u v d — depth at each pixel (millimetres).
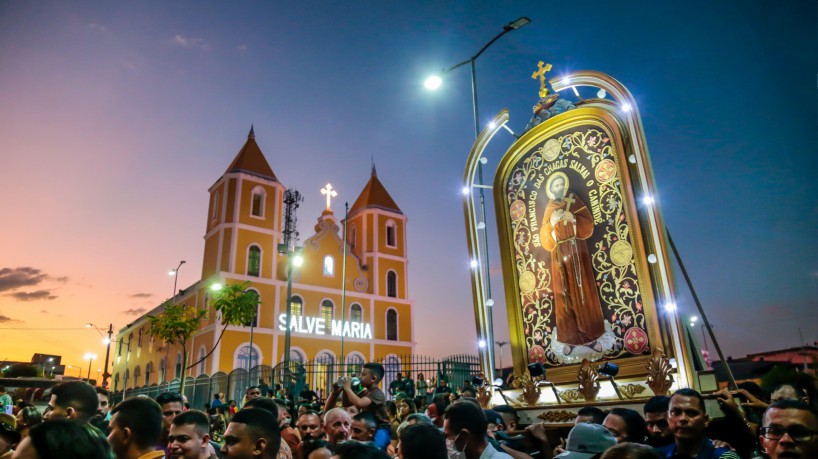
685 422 4453
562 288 9234
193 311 28047
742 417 5707
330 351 44781
